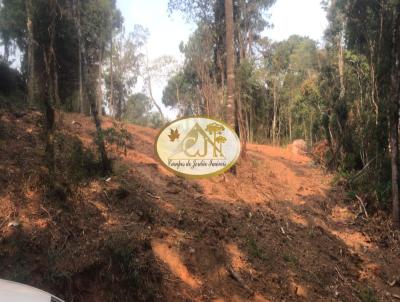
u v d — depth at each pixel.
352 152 12.69
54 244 5.84
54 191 6.54
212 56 12.54
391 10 10.86
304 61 21.02
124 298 5.83
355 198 11.35
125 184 7.85
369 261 9.48
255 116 20.44
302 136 20.45
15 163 7.01
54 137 7.13
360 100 12.60
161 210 7.68
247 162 11.76
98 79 16.48
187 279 6.75
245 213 8.85
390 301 8.59
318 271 8.38
